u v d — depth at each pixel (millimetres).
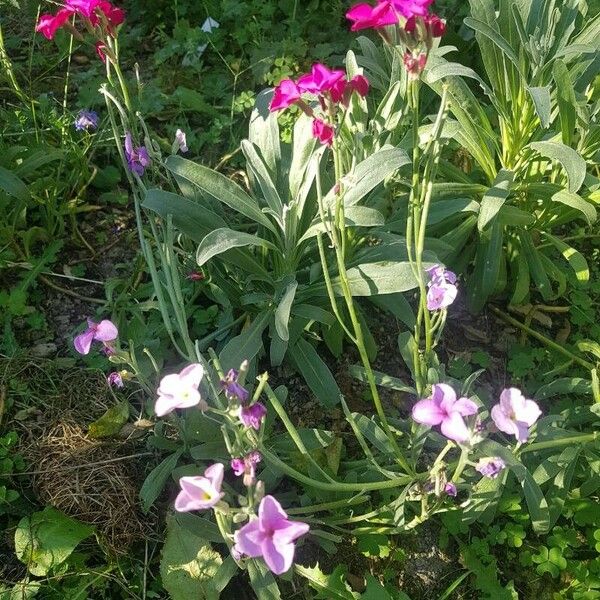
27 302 556
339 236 482
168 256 451
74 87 704
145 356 506
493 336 574
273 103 351
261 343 480
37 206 595
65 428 474
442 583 449
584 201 513
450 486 369
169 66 730
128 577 437
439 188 542
